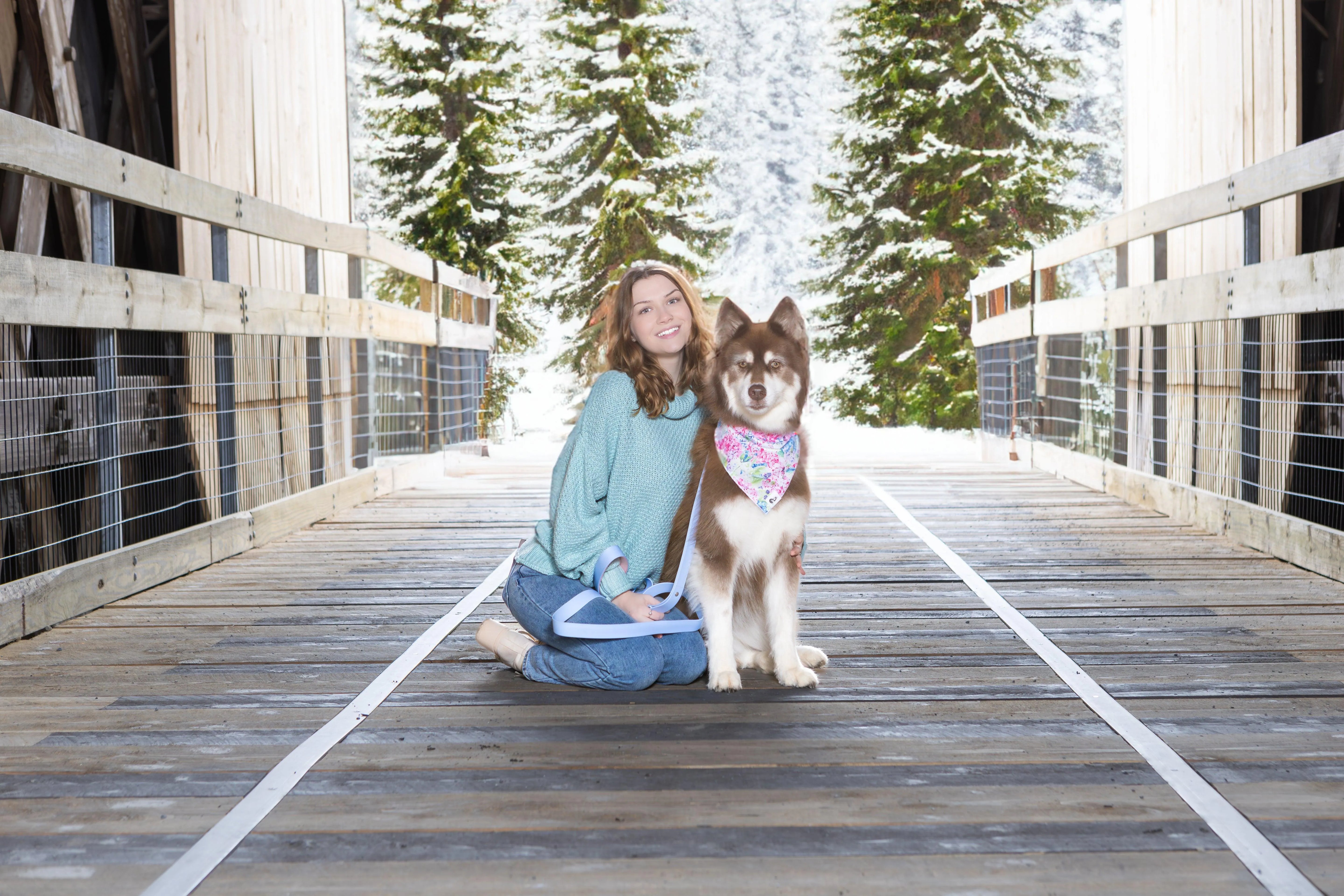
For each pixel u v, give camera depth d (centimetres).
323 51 750
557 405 2141
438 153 1688
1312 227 645
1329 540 410
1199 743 233
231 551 477
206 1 557
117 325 371
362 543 518
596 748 232
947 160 1547
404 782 213
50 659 311
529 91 1830
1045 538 511
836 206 1709
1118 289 635
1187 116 646
